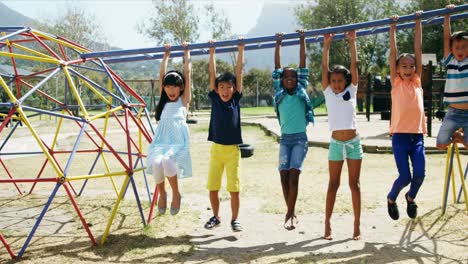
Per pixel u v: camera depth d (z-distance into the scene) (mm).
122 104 5508
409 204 4594
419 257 4066
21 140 17359
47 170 10117
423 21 5535
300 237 4773
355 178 4637
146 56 6090
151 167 4621
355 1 41188
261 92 64000
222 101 4938
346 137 4609
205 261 4105
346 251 4277
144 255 4297
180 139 4793
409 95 4594
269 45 5855
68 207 6348
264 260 4086
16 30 5539
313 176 8227
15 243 4758
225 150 4910
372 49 42656
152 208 5523
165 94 5035
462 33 4664
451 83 4867
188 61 5121
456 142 5219
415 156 4504
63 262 4148
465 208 5598
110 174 4801
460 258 4008
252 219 5512
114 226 5324
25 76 6938
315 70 45031
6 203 6703
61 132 21750
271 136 15852
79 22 39781
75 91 5062
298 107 4809
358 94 22031
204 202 6465
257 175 8547
